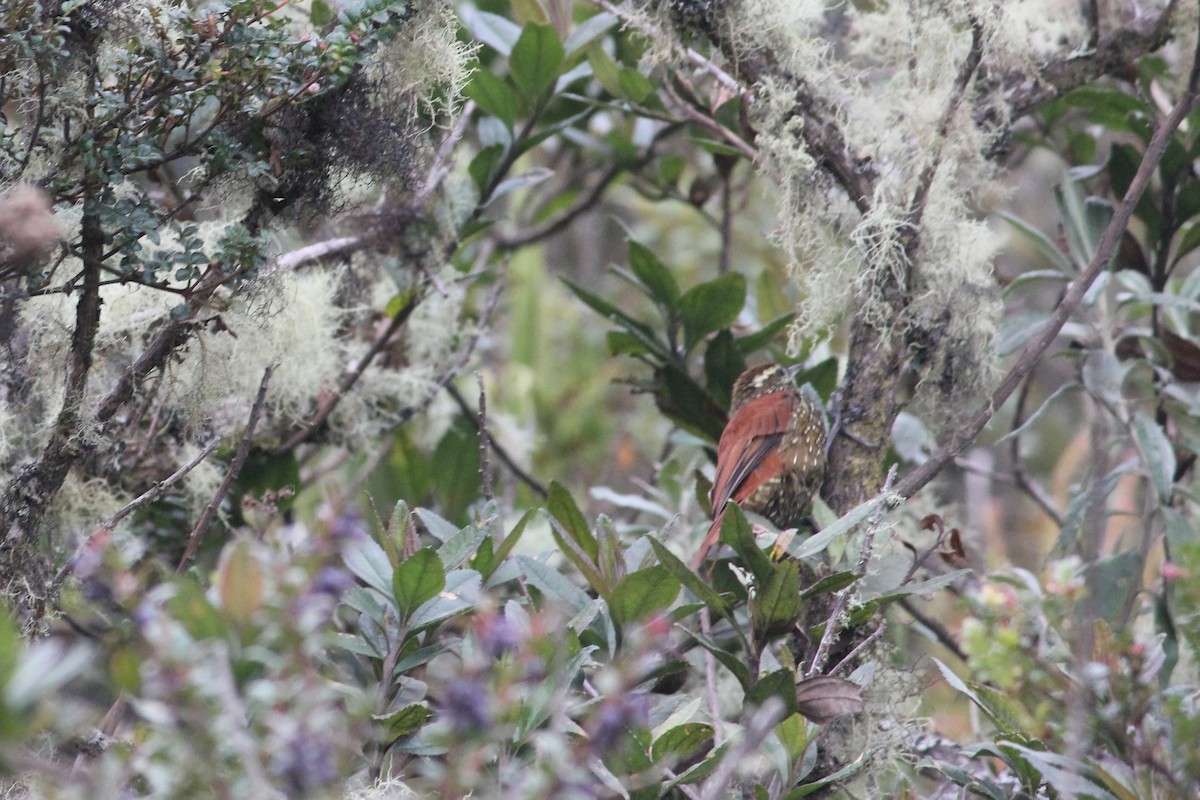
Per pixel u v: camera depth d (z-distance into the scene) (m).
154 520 8.62
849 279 7.25
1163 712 5.98
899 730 6.70
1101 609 7.86
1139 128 9.36
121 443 7.77
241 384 7.86
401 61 6.31
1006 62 7.70
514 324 13.77
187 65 5.80
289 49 5.93
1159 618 7.82
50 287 6.59
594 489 9.52
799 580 6.73
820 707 5.68
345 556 6.07
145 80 5.79
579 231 17.06
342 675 6.34
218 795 4.28
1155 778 5.56
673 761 6.46
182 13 5.83
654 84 9.46
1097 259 7.08
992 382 7.60
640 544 6.78
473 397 12.34
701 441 9.82
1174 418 8.84
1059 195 9.04
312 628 4.80
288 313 7.54
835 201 7.36
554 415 14.23
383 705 5.91
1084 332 8.88
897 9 7.68
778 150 7.21
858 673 6.37
